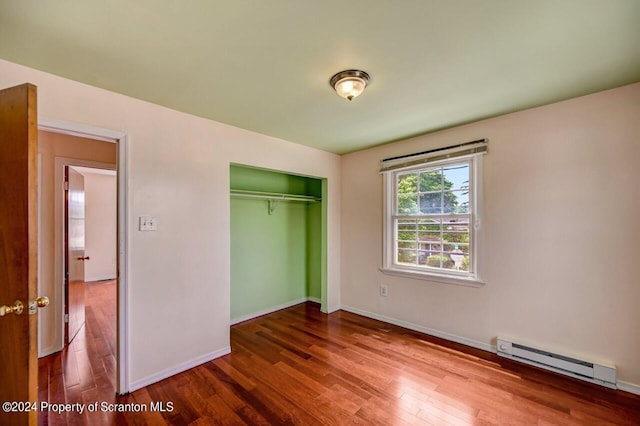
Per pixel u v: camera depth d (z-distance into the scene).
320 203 4.31
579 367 2.17
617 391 2.02
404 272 3.25
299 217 4.35
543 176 2.36
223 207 2.67
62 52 1.56
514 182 2.50
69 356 2.60
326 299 3.83
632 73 1.83
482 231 2.69
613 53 1.60
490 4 1.21
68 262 2.82
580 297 2.20
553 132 2.30
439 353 2.64
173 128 2.35
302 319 3.59
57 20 1.29
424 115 2.52
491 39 1.46
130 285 2.09
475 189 2.73
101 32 1.38
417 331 3.17
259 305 3.76
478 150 2.66
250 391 2.07
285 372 2.32
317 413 1.83
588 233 2.17
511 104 2.31
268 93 2.07
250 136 2.91
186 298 2.40
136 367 2.11
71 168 2.95
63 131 1.87
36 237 1.19
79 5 1.19
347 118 2.58
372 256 3.61
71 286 2.93
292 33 1.40
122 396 2.01
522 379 2.19
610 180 2.08
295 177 4.27
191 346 2.42
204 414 1.82
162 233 2.27
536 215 2.39
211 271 2.57
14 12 1.23
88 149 2.88
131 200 2.11
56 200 2.68
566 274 2.26
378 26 1.35
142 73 1.79
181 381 2.21
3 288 1.26
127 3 1.18
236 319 3.49
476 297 2.74
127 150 2.10
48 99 1.78
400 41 1.47
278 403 1.93
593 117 2.14
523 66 1.73
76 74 1.79
